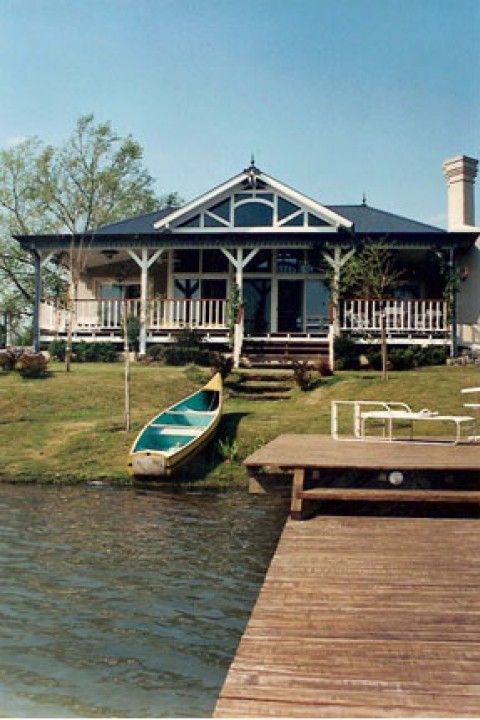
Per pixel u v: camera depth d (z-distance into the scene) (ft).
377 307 88.43
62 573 30.63
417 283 98.17
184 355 85.05
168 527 38.75
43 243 95.30
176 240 91.71
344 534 28.22
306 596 20.44
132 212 158.61
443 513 35.88
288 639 17.19
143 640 23.63
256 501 45.57
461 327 91.35
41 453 55.21
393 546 26.21
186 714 18.63
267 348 89.86
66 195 145.89
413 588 21.18
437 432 56.39
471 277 95.81
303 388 70.23
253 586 29.12
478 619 18.60
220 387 64.03
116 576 30.27
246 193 94.07
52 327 97.25
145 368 81.25
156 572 30.86
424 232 88.43
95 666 21.61
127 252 95.45
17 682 20.47
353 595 20.53
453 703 13.98
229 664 21.83
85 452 54.95
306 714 13.55
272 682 14.85
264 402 67.62
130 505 44.01
